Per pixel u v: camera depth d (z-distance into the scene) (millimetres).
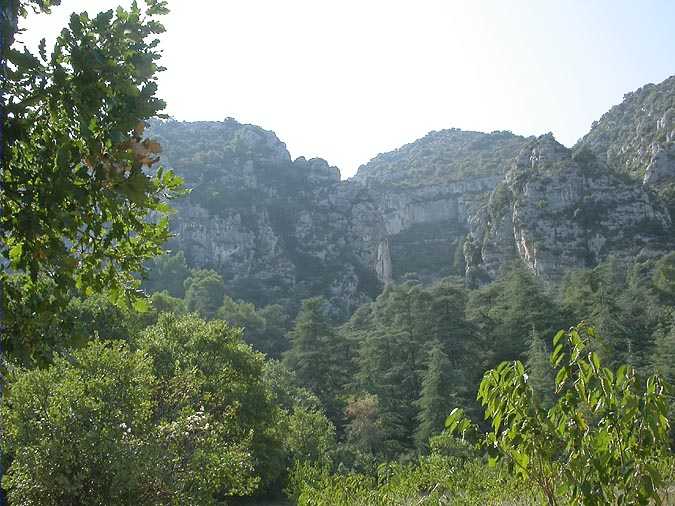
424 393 42156
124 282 4668
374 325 77188
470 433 5074
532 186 121438
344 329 86875
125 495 11156
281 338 86625
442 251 177250
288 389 47969
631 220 115188
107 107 3576
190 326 26719
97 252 4188
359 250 151375
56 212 3527
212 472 12922
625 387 4422
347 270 139625
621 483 4352
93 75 3436
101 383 11789
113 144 3582
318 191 158375
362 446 40438
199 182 140625
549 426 4609
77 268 4375
